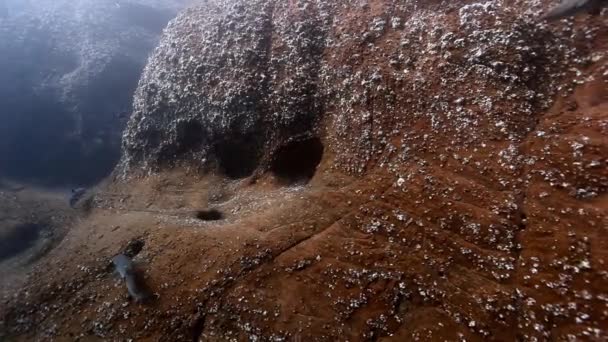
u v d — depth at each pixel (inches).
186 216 952.9
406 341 522.0
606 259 477.7
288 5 1114.7
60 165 1736.0
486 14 779.4
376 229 665.6
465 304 527.5
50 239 1208.2
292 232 723.4
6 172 1731.1
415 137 738.8
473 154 665.6
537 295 496.4
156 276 755.4
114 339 693.3
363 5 970.7
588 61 663.1
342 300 593.3
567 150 589.3
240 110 1040.2
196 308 665.6
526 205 582.9
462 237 595.2
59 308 824.3
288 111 951.6
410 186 690.2
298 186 870.4
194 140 1177.4
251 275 675.4
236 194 975.0
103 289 815.7
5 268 1105.4
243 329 608.7
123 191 1241.4
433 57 789.2
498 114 677.3
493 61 724.0
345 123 847.7
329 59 946.7
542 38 714.8
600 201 528.7
